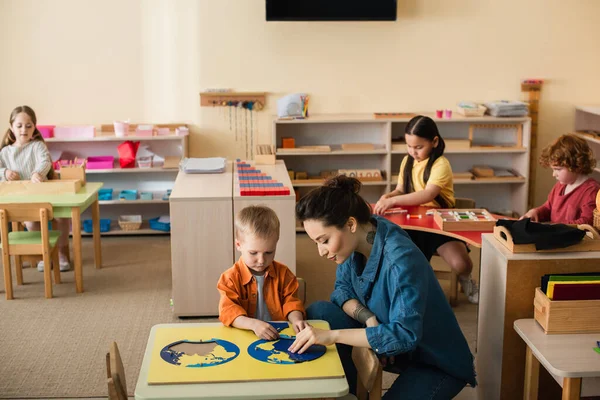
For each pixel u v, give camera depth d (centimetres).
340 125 591
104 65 566
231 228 390
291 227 392
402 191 427
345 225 218
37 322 396
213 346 218
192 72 571
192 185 416
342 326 250
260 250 240
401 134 604
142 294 440
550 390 272
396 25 573
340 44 573
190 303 399
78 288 442
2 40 554
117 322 397
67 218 479
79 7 555
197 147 584
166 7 560
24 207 420
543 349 225
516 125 584
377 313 235
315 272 479
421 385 232
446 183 403
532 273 252
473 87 586
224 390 193
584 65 588
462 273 397
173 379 197
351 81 579
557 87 589
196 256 393
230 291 246
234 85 575
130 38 563
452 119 557
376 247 226
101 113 573
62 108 570
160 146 586
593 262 252
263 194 388
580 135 575
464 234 349
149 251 529
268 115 582
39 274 476
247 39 568
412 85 583
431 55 579
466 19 575
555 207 366
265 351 215
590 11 579
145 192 577
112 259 510
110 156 577
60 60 562
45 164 469
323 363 208
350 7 556
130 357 353
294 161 596
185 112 578
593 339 232
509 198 611
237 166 472
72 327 390
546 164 358
